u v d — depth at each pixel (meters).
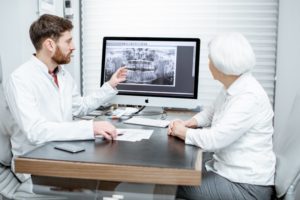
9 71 1.79
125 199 1.10
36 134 1.31
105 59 2.02
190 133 1.27
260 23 2.29
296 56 2.21
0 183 1.40
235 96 1.29
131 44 1.98
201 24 2.35
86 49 2.55
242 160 1.29
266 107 1.31
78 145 1.22
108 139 1.31
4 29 1.79
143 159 1.05
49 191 1.15
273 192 1.33
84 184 1.12
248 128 1.26
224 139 1.21
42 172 1.03
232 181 1.30
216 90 2.38
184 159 1.06
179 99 1.93
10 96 1.42
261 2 2.26
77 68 2.52
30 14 1.88
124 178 0.99
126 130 1.51
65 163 1.01
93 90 2.59
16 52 1.80
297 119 1.36
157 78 1.95
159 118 1.88
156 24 2.41
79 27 2.51
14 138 1.48
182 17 2.37
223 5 2.31
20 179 1.43
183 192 1.32
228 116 1.23
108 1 2.46
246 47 1.28
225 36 1.31
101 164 0.99
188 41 1.90
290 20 2.19
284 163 1.31
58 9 2.25
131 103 1.98
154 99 1.96
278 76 2.26
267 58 2.31
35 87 1.50
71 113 1.73
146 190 1.08
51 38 1.52
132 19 2.45
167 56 1.93
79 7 2.49
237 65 1.26
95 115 1.98
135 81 1.97
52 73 1.66
